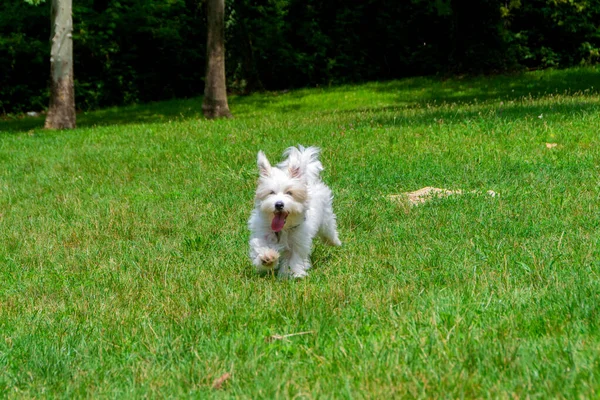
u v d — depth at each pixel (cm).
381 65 3294
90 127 2266
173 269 682
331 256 708
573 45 3078
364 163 1185
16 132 2152
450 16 3062
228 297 564
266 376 398
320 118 1900
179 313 535
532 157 1147
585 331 429
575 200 852
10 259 761
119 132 1828
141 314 545
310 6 3253
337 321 485
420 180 1042
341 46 3269
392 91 2791
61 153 1508
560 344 404
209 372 413
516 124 1420
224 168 1226
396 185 1023
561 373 371
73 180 1220
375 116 1798
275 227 617
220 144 1467
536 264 589
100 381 423
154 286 627
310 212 658
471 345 413
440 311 474
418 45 3212
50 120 2239
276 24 3206
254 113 2531
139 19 3131
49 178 1252
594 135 1280
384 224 816
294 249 646
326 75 3278
